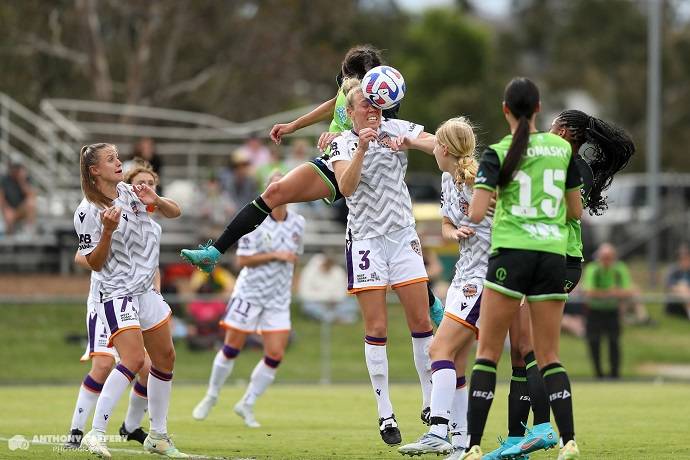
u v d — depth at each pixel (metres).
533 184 27.23
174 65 129.25
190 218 90.88
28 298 73.12
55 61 122.81
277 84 128.75
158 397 32.53
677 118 190.12
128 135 106.75
